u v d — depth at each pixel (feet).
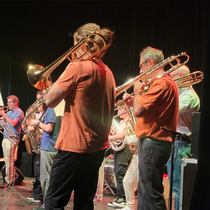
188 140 8.57
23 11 24.76
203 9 16.34
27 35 24.49
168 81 7.41
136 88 7.59
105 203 13.52
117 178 12.99
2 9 25.26
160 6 17.99
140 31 18.76
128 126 10.44
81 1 21.72
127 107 9.62
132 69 19.07
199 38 16.38
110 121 6.13
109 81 6.06
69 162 5.51
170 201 7.25
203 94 4.54
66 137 5.56
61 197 5.57
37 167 13.55
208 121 4.48
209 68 4.50
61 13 22.79
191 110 9.58
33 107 10.33
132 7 19.30
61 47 22.65
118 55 19.76
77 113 5.54
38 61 23.86
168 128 7.30
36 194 13.44
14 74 24.97
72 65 5.62
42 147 11.31
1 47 25.27
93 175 5.83
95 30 6.06
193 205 4.57
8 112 16.97
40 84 7.38
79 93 5.55
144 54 8.08
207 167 4.48
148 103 7.07
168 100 7.28
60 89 5.46
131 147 10.49
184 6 17.08
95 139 5.66
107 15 20.43
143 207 7.18
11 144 14.55
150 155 7.15
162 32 17.90
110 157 17.15
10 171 15.29
